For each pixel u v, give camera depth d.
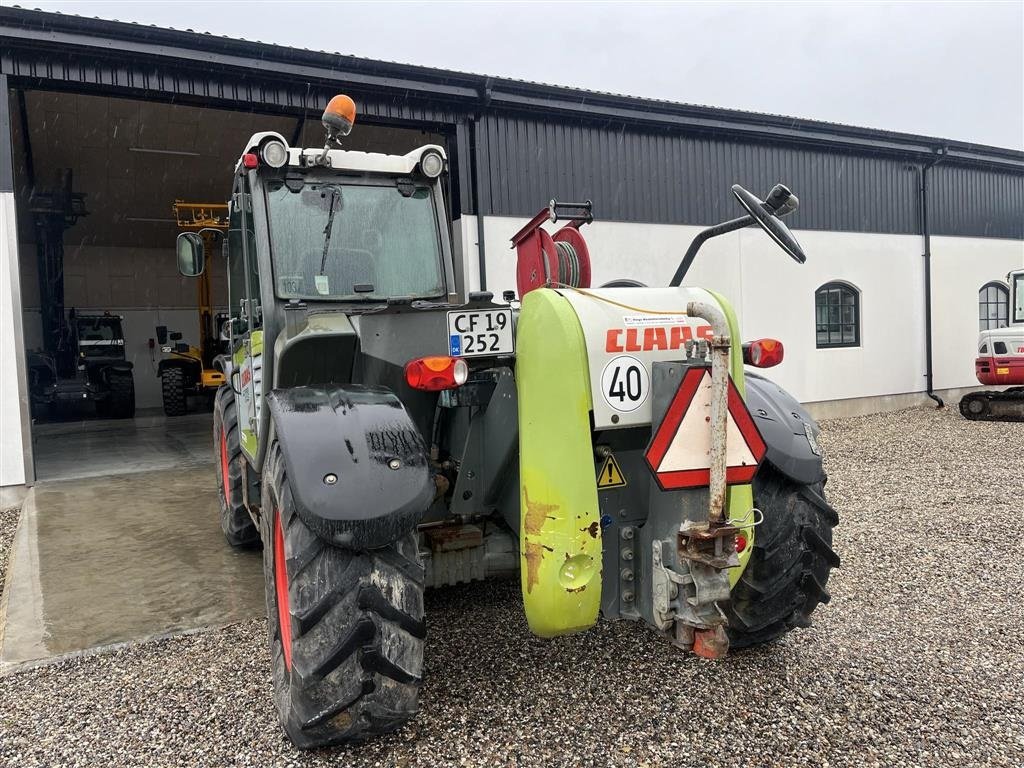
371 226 3.40
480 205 9.01
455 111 8.87
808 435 2.85
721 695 2.71
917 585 3.92
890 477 6.96
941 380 13.26
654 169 10.32
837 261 11.97
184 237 3.91
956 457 8.01
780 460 2.68
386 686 2.18
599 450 2.38
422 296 3.47
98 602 3.98
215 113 10.17
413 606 2.20
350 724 2.20
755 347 2.71
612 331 2.27
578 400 2.22
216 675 3.04
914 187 12.80
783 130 11.13
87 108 9.99
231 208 3.85
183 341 19.22
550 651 3.08
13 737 2.60
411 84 8.38
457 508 2.69
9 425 7.10
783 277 11.48
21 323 7.11
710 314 2.12
